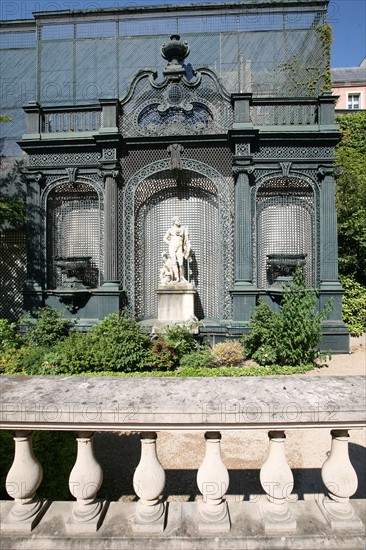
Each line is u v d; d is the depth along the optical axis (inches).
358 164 639.1
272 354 364.5
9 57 597.9
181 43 461.1
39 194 470.0
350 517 93.3
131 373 329.1
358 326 502.6
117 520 95.4
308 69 537.3
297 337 354.9
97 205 483.2
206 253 480.4
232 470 181.6
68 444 144.2
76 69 581.3
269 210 468.1
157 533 90.6
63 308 463.2
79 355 340.5
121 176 464.1
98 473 96.4
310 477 168.7
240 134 437.1
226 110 456.4
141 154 463.5
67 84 582.2
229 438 221.6
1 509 99.3
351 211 539.8
